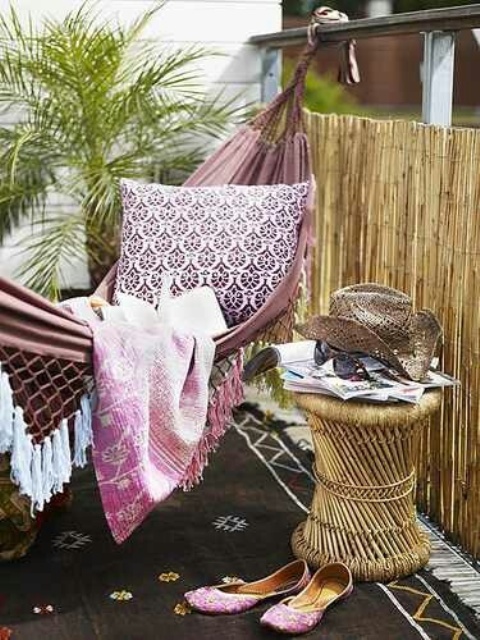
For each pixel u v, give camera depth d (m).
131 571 2.76
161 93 4.34
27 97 4.02
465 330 2.81
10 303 2.39
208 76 4.48
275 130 3.62
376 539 2.70
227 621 2.51
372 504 2.69
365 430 2.63
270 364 2.95
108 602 2.60
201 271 3.15
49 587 2.67
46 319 2.47
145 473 2.62
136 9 4.36
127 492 2.61
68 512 3.11
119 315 2.86
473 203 2.73
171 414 2.68
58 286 3.89
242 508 3.15
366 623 2.50
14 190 3.96
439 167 2.90
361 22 3.22
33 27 4.25
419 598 2.61
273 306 2.96
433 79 2.98
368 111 7.73
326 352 2.81
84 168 3.99
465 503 2.87
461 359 2.84
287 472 3.44
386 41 7.89
